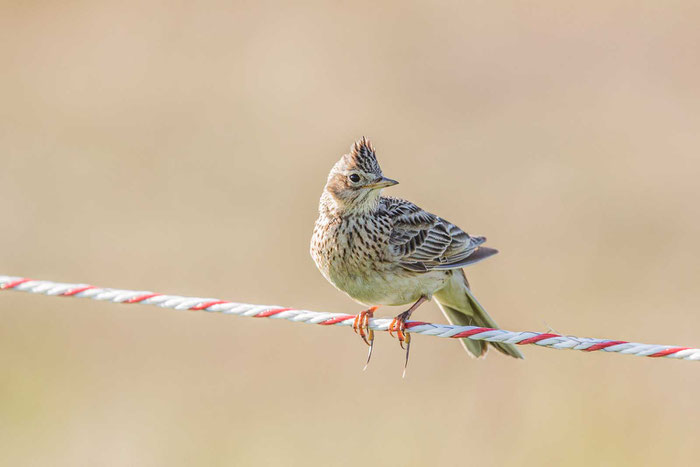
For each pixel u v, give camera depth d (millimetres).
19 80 20594
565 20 22656
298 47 21781
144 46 21703
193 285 14625
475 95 20109
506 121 19172
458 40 22031
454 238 8664
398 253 8188
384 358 12859
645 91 20125
